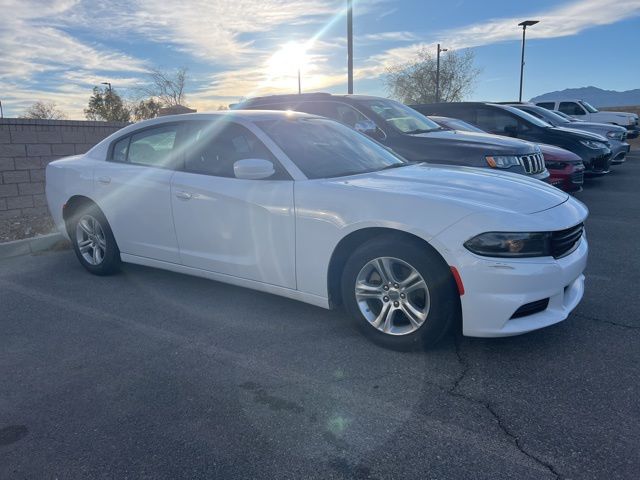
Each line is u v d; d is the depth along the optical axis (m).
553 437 2.48
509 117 10.68
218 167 4.16
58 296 4.65
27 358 3.47
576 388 2.89
